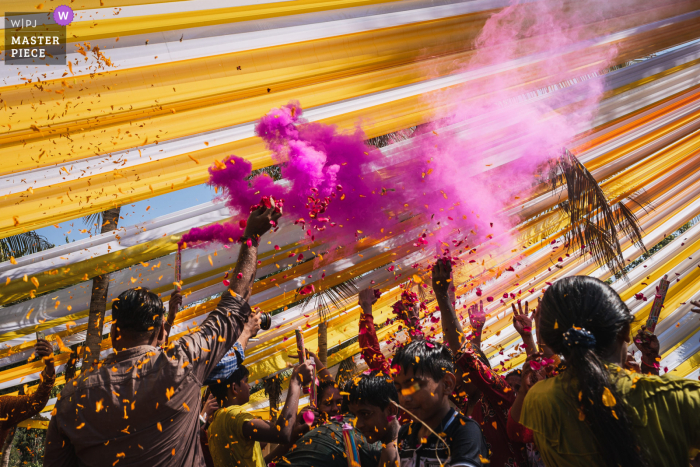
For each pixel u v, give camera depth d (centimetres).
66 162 268
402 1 286
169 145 290
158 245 308
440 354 179
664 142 477
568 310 140
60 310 354
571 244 409
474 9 301
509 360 650
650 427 123
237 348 240
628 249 611
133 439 155
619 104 384
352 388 206
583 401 126
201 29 261
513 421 179
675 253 647
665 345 662
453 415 176
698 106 448
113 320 175
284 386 699
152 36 254
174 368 160
